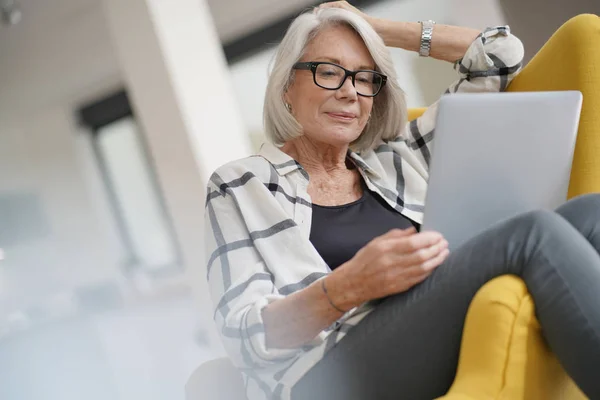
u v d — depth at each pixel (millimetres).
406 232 1178
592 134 1467
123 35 4305
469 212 1237
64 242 8133
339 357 1202
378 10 5461
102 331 5867
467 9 4453
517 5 4246
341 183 1616
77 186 8023
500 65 1785
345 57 1603
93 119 7730
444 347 1114
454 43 1843
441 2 4762
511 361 1001
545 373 1042
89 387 3879
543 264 1005
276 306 1229
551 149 1235
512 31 4289
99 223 8008
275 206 1443
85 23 6652
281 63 1615
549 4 4141
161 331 5500
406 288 1144
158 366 4309
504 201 1237
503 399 993
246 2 6023
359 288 1153
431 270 1136
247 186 1473
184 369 4125
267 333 1228
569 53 1522
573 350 958
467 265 1087
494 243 1067
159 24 4152
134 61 4289
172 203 4309
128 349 4965
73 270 8086
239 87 6395
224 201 1457
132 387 3881
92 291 7141
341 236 1494
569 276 979
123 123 7828
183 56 4234
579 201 1126
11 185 8156
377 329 1170
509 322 1004
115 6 4297
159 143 4289
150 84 4246
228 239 1414
